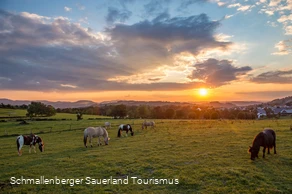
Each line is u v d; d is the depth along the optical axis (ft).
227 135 81.30
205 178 36.91
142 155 55.72
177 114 359.25
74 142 89.71
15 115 310.04
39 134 127.85
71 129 146.92
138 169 43.98
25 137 70.49
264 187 32.30
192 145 64.95
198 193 31.94
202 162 46.09
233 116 332.19
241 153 52.34
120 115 330.95
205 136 81.61
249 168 40.57
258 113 455.22
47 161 55.62
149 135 96.27
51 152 69.00
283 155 48.85
